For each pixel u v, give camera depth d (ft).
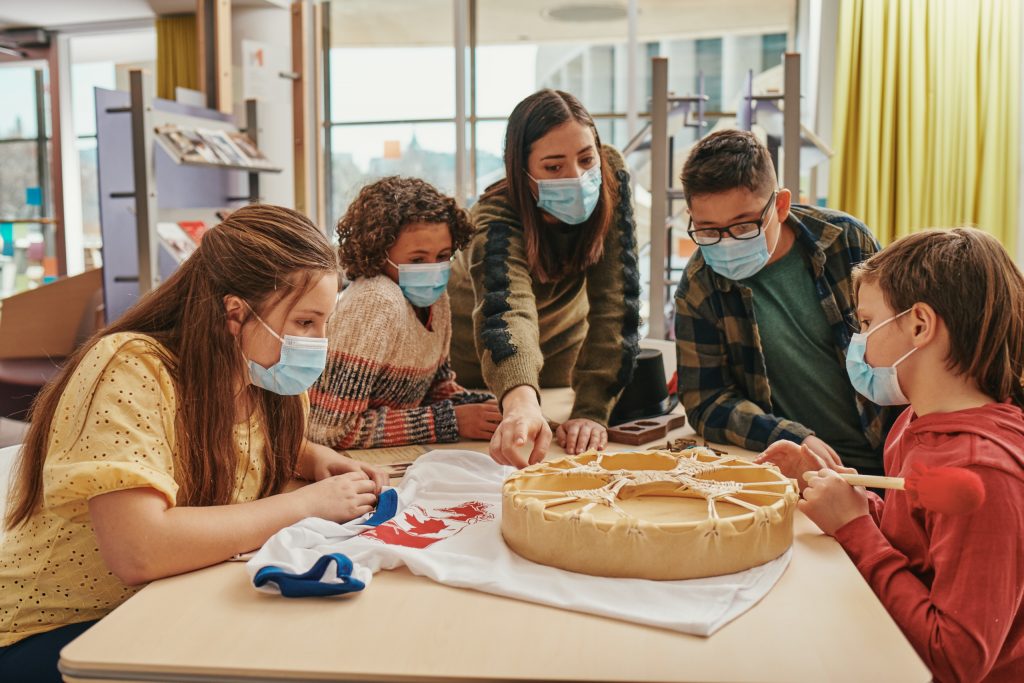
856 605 2.87
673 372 8.58
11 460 4.60
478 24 18.61
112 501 3.14
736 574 3.07
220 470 3.61
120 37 22.62
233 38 19.04
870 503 4.02
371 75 19.33
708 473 3.72
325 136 19.72
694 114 13.23
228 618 2.79
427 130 19.27
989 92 16.02
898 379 3.51
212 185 14.43
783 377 5.53
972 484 2.74
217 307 3.50
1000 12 15.89
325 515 3.66
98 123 11.68
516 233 5.54
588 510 3.23
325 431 5.01
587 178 5.22
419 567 3.10
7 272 22.76
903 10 16.12
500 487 4.10
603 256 5.78
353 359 4.99
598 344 5.62
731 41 17.78
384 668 2.45
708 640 2.62
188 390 3.51
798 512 3.87
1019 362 3.33
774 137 11.08
